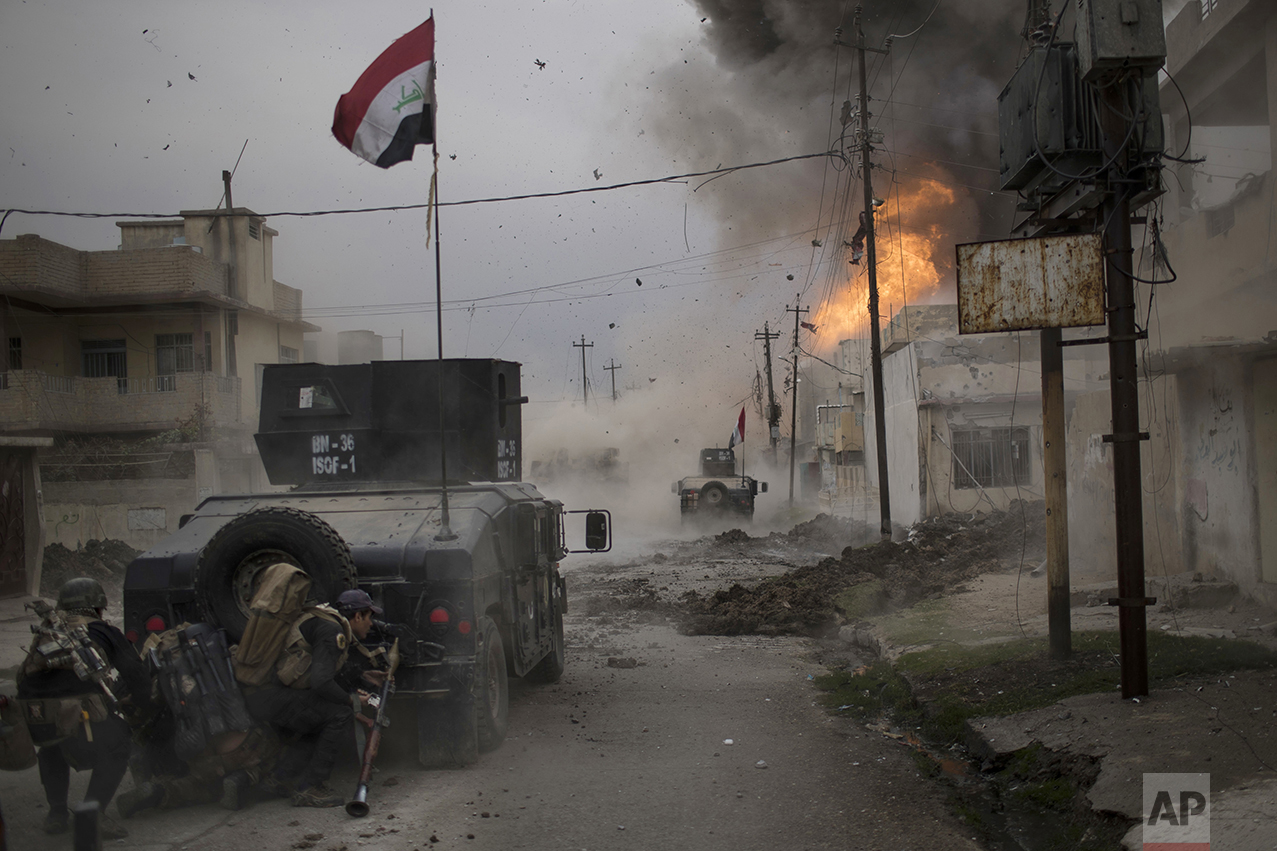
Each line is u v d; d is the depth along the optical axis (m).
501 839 4.60
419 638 5.78
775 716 7.48
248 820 4.85
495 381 7.93
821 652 10.77
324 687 5.00
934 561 16.75
